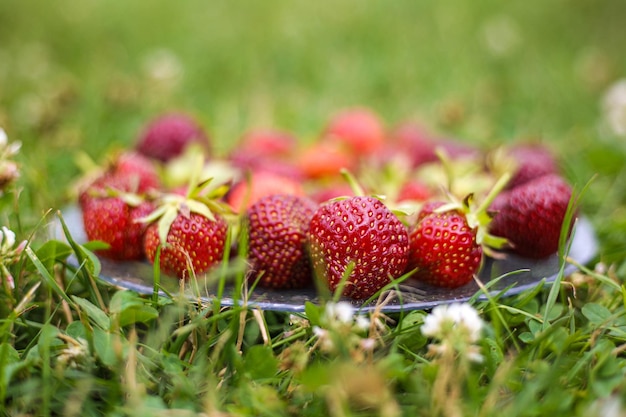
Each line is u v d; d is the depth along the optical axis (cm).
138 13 97
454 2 98
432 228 31
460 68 76
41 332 29
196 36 87
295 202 32
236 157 42
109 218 33
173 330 30
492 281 30
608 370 27
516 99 67
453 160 44
